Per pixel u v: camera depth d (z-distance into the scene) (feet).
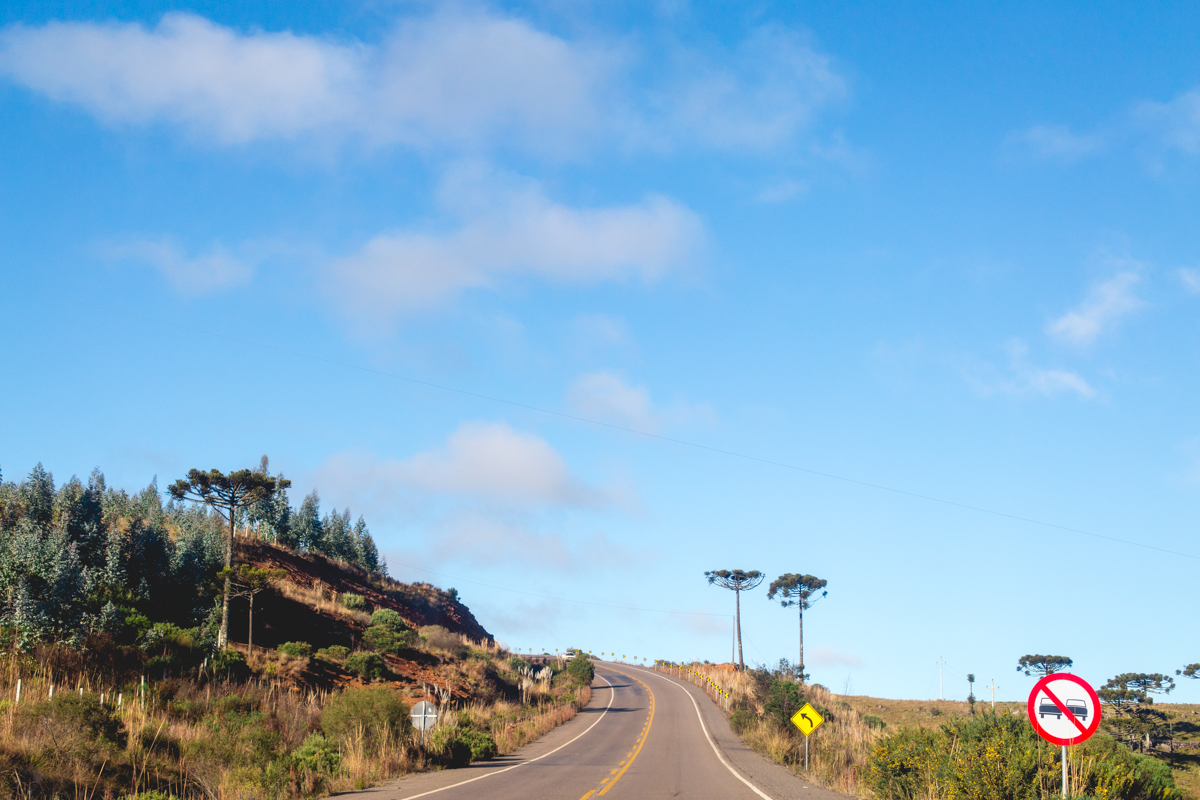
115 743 58.95
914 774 52.85
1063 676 35.06
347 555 244.01
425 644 171.53
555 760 86.69
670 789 62.59
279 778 57.72
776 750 91.30
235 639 131.34
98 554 127.54
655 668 308.19
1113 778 42.68
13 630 92.22
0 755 47.44
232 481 132.36
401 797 56.18
